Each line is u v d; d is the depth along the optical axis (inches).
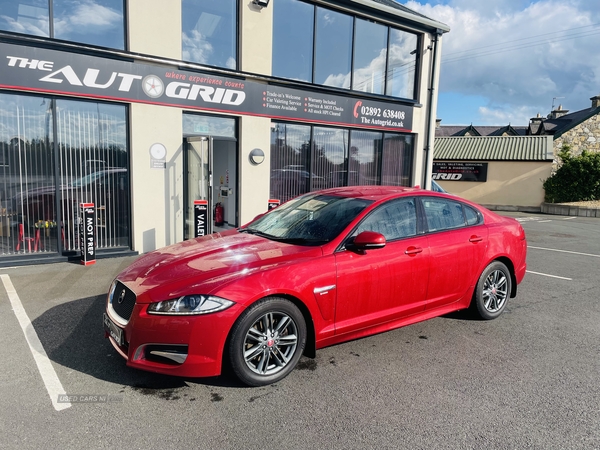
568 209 756.6
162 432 102.2
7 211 257.8
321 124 380.8
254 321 120.1
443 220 170.9
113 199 291.7
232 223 366.3
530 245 398.3
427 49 439.2
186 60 312.0
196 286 117.8
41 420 105.8
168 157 304.2
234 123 340.2
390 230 153.9
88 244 264.4
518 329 174.9
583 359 147.4
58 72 257.8
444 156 895.1
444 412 112.8
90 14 271.7
